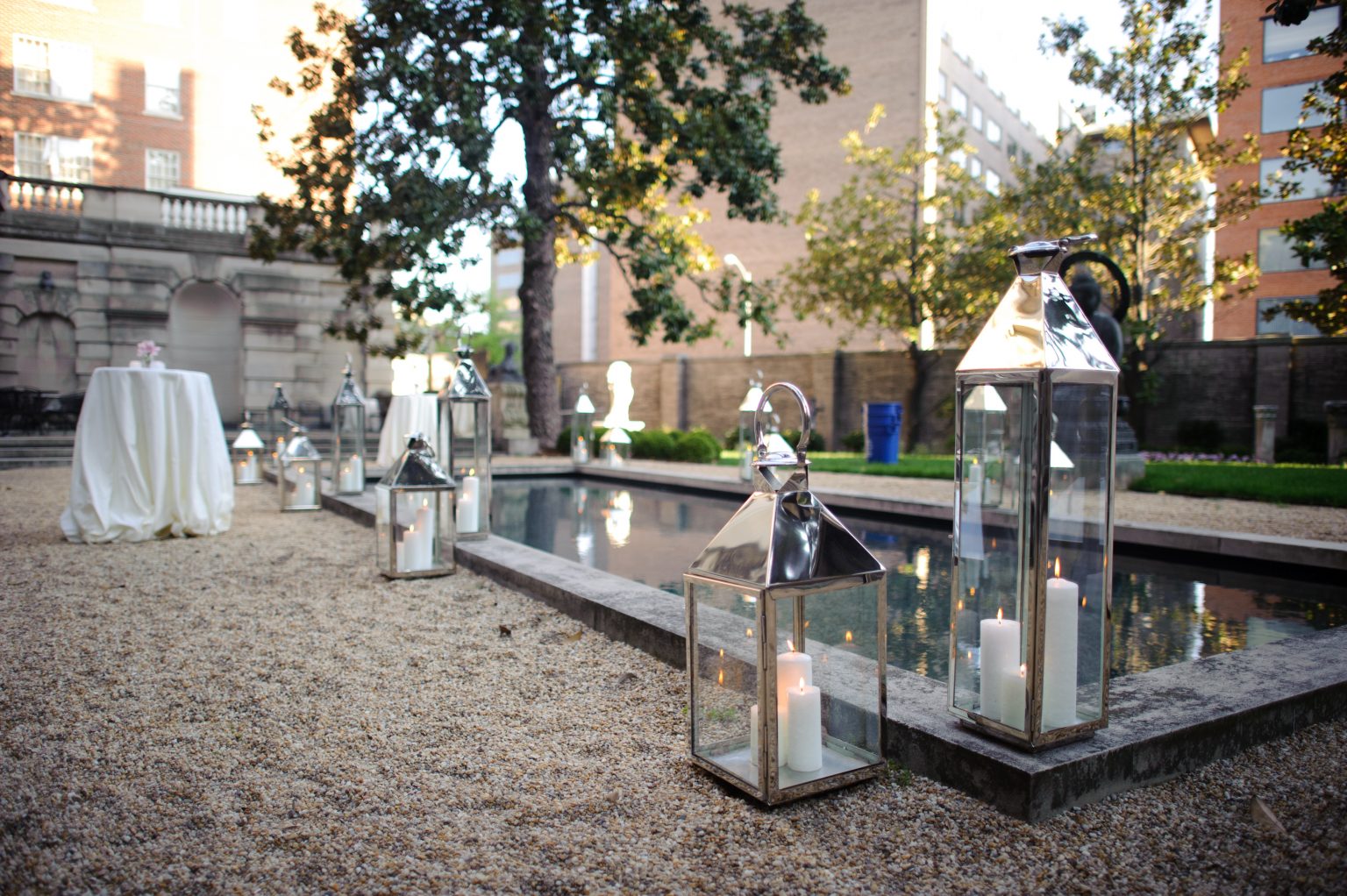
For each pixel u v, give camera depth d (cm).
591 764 245
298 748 257
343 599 462
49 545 612
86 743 260
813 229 2183
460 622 412
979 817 208
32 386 1928
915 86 2983
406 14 1382
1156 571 518
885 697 233
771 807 214
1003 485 221
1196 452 1736
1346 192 945
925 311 2034
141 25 2281
